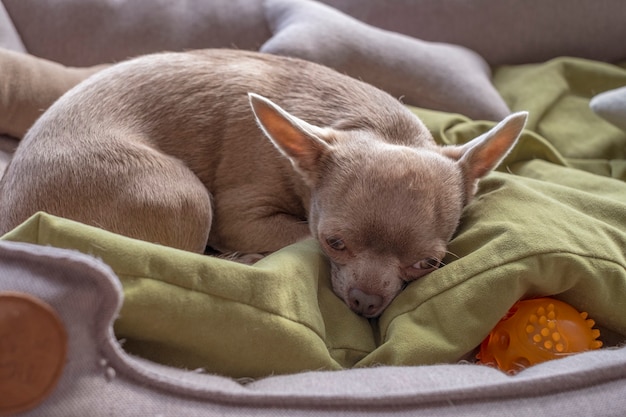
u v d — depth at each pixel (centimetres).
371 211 50
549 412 40
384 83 71
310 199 55
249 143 57
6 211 51
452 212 51
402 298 50
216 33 77
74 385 37
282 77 58
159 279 43
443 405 40
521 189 53
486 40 81
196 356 44
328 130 54
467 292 48
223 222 58
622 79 77
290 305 46
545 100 73
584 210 54
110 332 39
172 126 56
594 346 48
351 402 40
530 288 48
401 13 81
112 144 53
